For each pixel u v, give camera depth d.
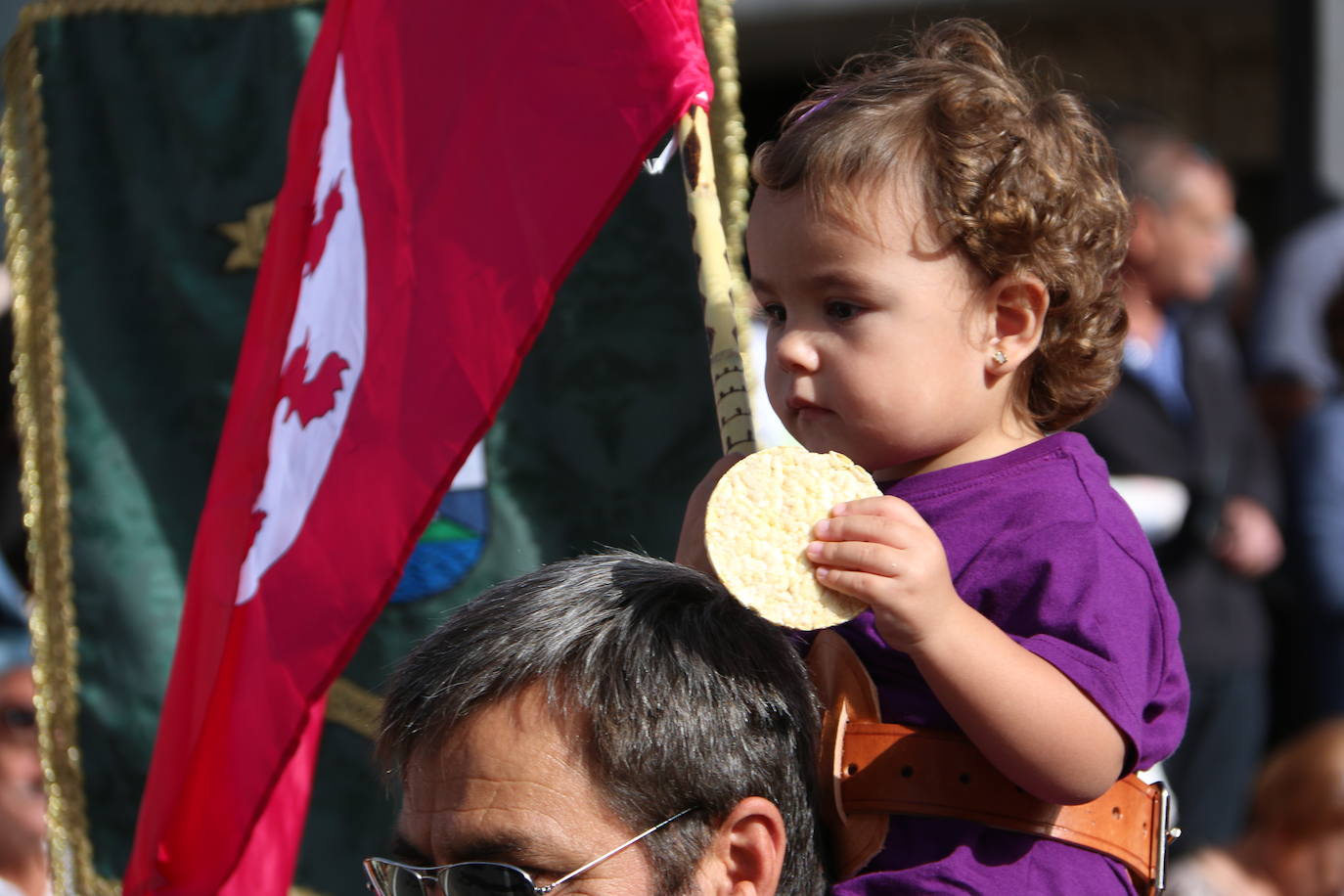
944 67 5.70
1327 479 15.12
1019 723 4.86
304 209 7.02
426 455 6.12
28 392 9.33
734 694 5.15
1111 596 5.20
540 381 8.82
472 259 6.07
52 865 9.16
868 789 5.25
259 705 6.59
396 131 6.46
